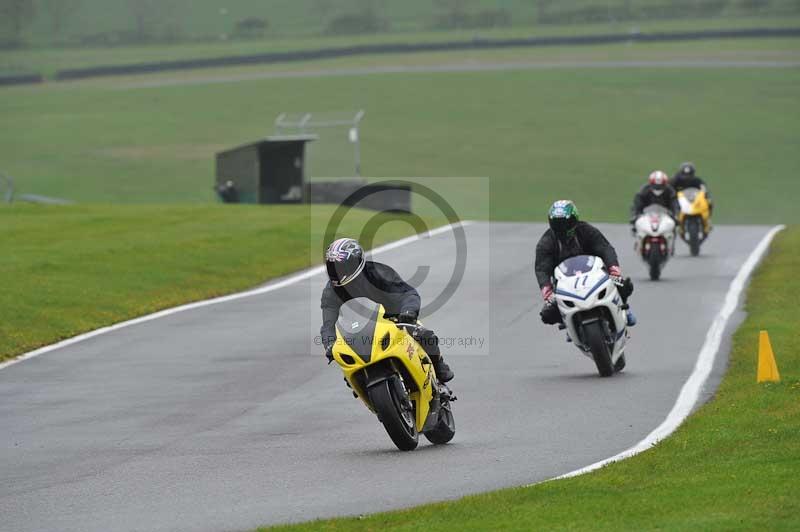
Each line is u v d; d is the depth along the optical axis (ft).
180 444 120.67
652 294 234.58
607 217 529.45
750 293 230.68
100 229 364.17
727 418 119.44
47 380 165.27
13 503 97.35
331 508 91.25
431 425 111.96
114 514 92.17
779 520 76.02
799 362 153.07
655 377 151.43
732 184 619.67
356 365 106.22
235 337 199.41
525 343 184.75
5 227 369.09
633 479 93.56
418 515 84.94
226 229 363.97
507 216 522.47
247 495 96.89
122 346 193.67
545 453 109.60
